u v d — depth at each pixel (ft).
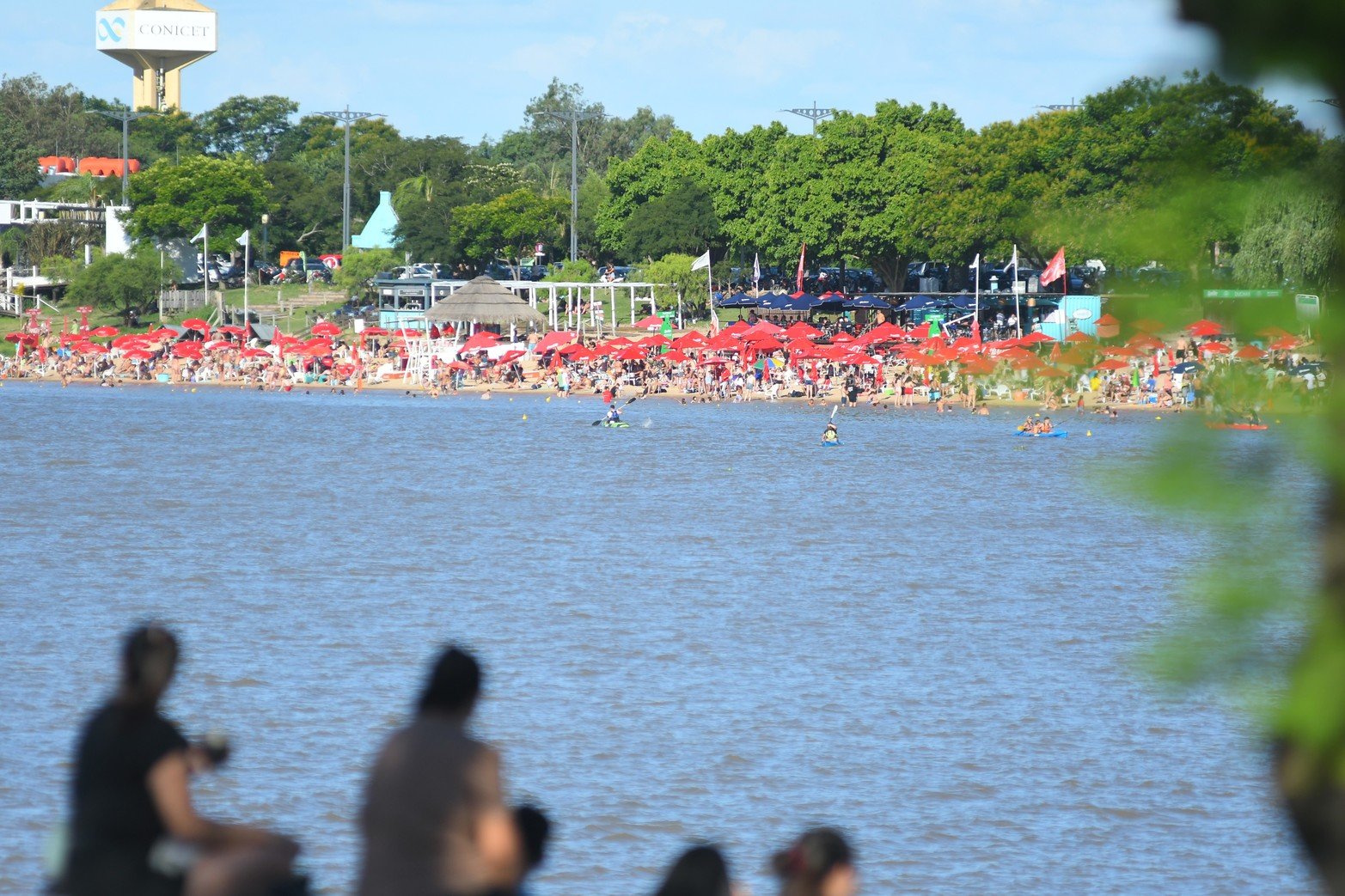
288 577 398.42
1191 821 208.33
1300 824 29.07
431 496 596.29
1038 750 238.68
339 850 194.18
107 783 70.59
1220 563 28.96
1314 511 28.27
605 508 561.84
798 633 327.06
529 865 80.48
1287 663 28.35
